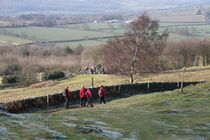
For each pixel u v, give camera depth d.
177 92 47.97
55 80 100.81
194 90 48.75
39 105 46.88
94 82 86.19
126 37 77.69
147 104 39.56
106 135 22.84
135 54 74.69
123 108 37.94
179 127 25.75
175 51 124.19
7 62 126.00
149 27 78.19
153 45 77.75
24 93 77.62
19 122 26.25
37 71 122.06
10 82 99.88
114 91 57.00
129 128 25.38
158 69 78.62
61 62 128.75
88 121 28.36
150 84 61.53
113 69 78.56
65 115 32.38
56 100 49.41
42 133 22.47
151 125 26.55
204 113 31.64
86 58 135.00
